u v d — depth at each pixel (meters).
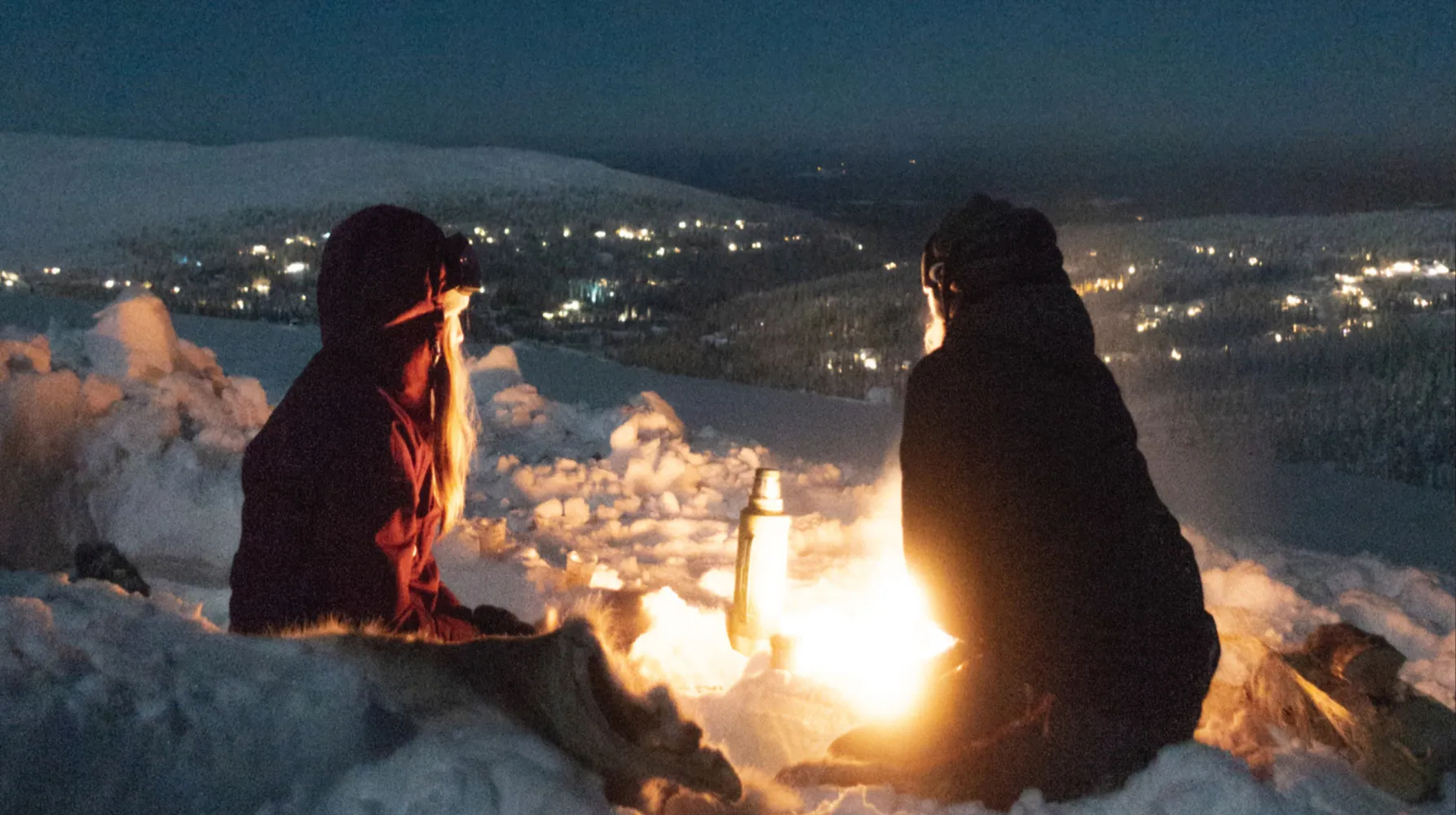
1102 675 2.60
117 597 2.07
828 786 2.62
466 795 1.71
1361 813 2.70
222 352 10.33
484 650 2.04
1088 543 2.63
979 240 2.82
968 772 2.59
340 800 1.69
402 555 2.83
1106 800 2.51
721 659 3.85
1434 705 2.90
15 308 11.37
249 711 1.76
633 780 1.96
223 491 4.74
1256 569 4.94
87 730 1.65
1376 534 6.82
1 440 4.41
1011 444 2.66
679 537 5.75
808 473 7.08
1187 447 9.16
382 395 2.86
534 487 6.32
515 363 8.40
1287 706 3.09
